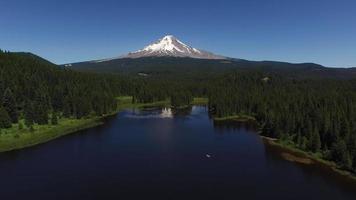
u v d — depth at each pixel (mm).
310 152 120062
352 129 120375
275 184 91625
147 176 96438
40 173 97750
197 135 150875
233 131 161000
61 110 197500
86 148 125562
